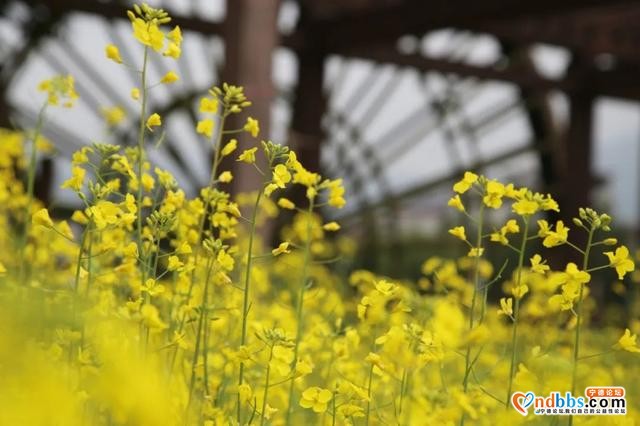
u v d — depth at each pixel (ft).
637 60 38.73
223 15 21.63
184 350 7.48
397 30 31.65
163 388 5.67
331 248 21.30
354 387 6.87
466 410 6.05
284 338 6.63
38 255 9.91
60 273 9.10
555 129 40.96
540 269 6.84
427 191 39.81
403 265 39.47
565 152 40.75
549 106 40.73
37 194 26.30
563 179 40.70
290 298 11.64
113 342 5.49
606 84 39.73
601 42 38.91
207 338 7.70
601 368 11.69
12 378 3.28
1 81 34.50
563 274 6.57
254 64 21.03
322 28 34.65
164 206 7.90
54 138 33.04
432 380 9.52
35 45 34.94
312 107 34.83
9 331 3.35
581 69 40.24
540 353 7.36
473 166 40.50
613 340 18.65
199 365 6.97
